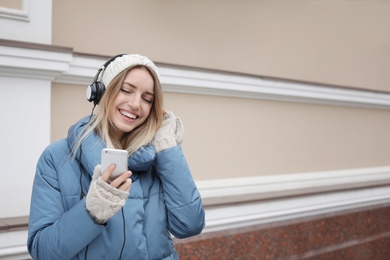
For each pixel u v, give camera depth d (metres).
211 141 3.53
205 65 3.53
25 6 2.45
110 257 1.28
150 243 1.38
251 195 3.54
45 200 1.31
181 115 3.33
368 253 4.29
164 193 1.47
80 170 1.35
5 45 2.27
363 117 4.94
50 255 1.21
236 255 3.23
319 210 3.89
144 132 1.45
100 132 1.39
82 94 2.79
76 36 2.83
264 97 3.85
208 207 3.07
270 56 4.00
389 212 4.57
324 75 4.53
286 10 4.14
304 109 4.27
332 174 4.50
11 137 2.37
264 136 3.91
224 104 3.60
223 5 3.63
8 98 2.36
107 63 1.45
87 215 1.19
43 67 2.39
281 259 3.53
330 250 3.93
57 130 2.69
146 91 1.41
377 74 5.20
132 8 3.10
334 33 4.65
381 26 5.26
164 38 3.28
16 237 2.22
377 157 5.10
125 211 1.31
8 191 2.36
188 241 2.99
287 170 4.11
